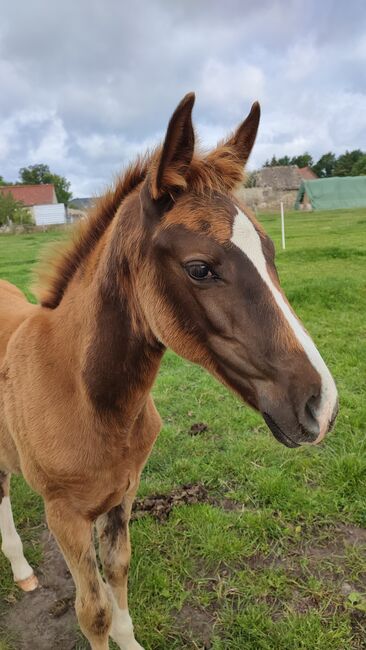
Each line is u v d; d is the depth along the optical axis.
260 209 42.44
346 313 6.96
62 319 1.97
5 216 41.56
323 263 11.00
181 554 2.78
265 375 1.48
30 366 2.00
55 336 1.97
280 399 1.45
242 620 2.36
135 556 2.77
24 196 56.41
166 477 3.47
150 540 2.88
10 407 2.07
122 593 2.20
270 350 1.45
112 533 2.18
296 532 2.89
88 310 1.84
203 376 5.25
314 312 7.08
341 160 76.56
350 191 35.94
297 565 2.69
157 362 1.85
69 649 2.36
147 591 2.56
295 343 1.45
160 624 2.40
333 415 1.46
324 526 2.94
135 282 1.71
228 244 1.47
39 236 29.55
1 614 2.56
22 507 3.27
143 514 3.07
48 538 3.06
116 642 2.26
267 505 3.14
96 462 1.84
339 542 2.82
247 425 4.09
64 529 1.92
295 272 9.93
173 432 4.02
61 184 80.75
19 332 2.16
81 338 1.85
